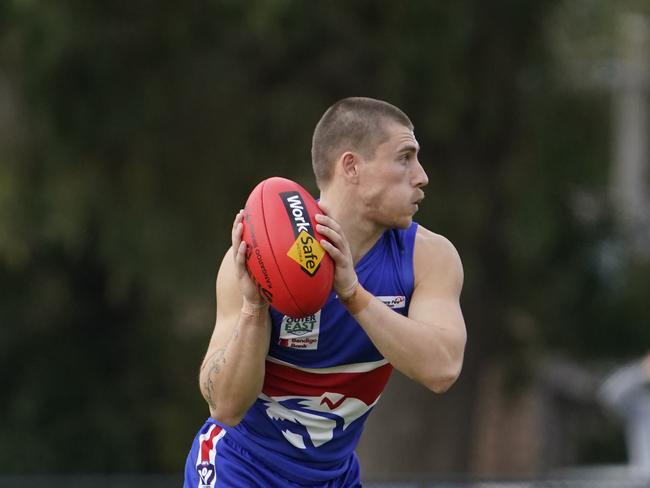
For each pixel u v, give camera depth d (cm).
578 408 7081
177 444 5534
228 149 4391
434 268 1414
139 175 4319
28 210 4319
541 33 4416
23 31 3991
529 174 4662
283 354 1422
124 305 5575
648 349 5794
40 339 5544
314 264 1288
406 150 1382
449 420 4809
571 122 4875
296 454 1484
